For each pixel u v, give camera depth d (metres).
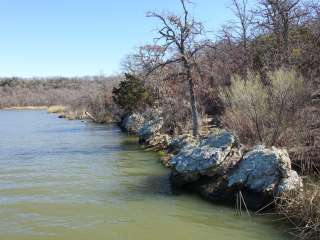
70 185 16.00
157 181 16.38
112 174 17.89
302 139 15.15
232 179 12.96
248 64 24.25
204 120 24.73
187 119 26.28
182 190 14.73
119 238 10.50
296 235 10.22
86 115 58.16
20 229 11.20
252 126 16.02
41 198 14.19
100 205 13.25
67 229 11.16
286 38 22.31
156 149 24.16
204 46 23.11
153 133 26.84
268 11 24.05
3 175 18.03
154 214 12.24
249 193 12.54
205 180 14.04
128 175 17.61
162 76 27.52
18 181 16.84
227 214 12.02
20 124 48.41
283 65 18.97
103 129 40.66
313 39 22.36
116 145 27.62
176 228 11.09
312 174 12.95
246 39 26.41
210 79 26.17
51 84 136.12
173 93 29.20
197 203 13.16
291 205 11.18
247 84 16.45
